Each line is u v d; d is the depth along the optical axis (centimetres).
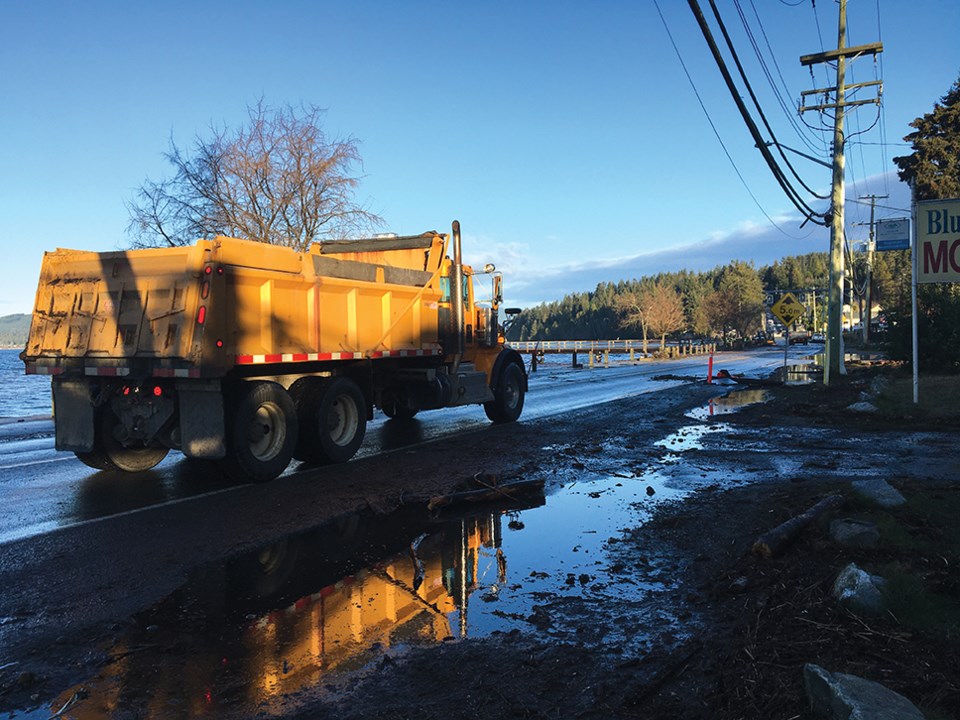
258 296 829
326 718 316
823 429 1233
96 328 840
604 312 16975
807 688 311
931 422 1260
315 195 2259
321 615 438
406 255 1239
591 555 557
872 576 423
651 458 976
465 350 1325
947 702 300
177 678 356
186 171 2128
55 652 387
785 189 2119
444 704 328
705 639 393
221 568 528
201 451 786
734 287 12438
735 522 633
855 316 14662
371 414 1028
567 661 370
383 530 635
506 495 746
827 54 2433
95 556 554
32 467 931
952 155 4075
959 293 2523
